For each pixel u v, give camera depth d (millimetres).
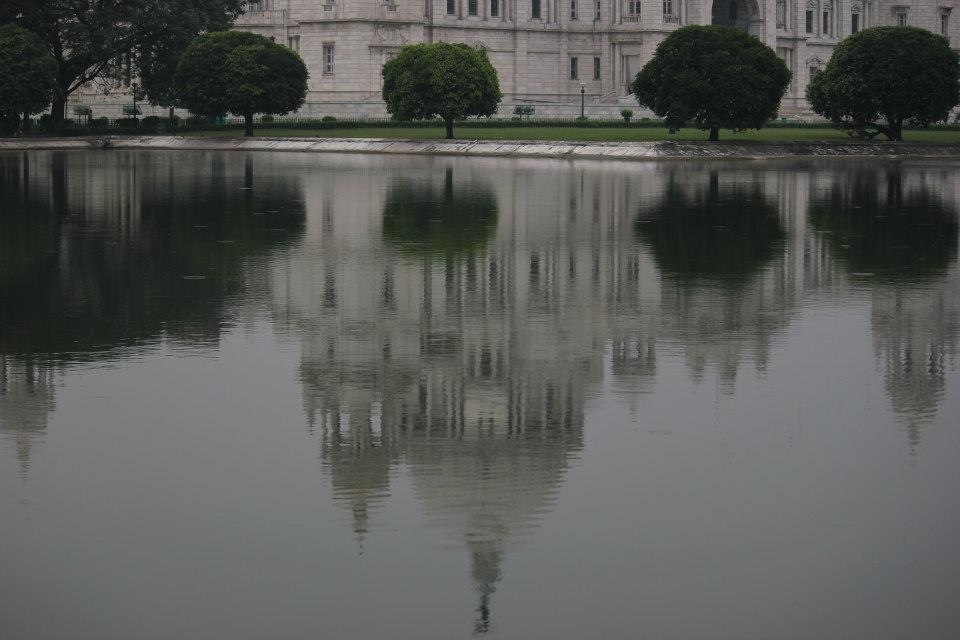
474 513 21703
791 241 56094
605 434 26141
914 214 68625
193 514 21750
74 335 35344
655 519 21500
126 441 25703
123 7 169250
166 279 44781
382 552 20172
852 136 153875
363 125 170125
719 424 26797
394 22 198500
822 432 26281
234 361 32344
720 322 37562
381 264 48375
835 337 35438
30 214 66375
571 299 41156
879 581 19328
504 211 68438
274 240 55500
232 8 185500
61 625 18109
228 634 17812
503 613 18297
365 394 29234
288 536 20797
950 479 23438
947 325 37188
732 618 18250
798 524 21344
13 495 22688
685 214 67750
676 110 135125
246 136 158125
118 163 116438
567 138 145750
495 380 30516
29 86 154250
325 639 17672
